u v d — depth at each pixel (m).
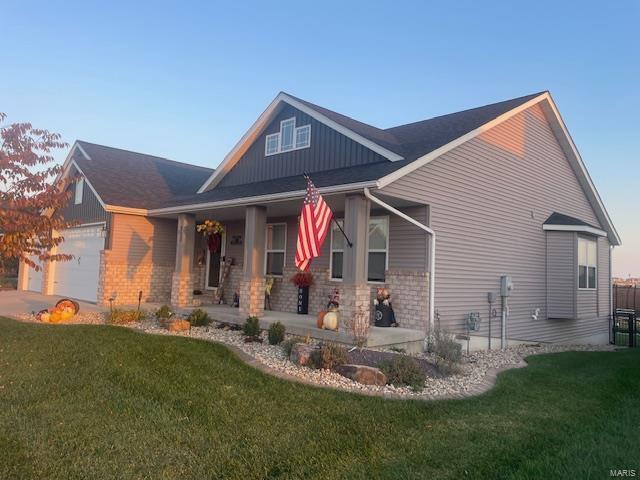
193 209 12.94
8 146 9.33
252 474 3.94
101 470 3.93
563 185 15.74
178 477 3.86
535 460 4.36
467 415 5.66
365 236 9.41
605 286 17.33
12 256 9.66
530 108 14.28
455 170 11.20
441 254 10.62
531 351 12.37
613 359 11.09
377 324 10.45
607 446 4.81
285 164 13.52
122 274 14.97
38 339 8.87
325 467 4.10
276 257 13.81
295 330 9.96
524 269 13.62
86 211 16.45
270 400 5.82
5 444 4.39
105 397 5.77
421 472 4.05
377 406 5.71
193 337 9.48
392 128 14.85
